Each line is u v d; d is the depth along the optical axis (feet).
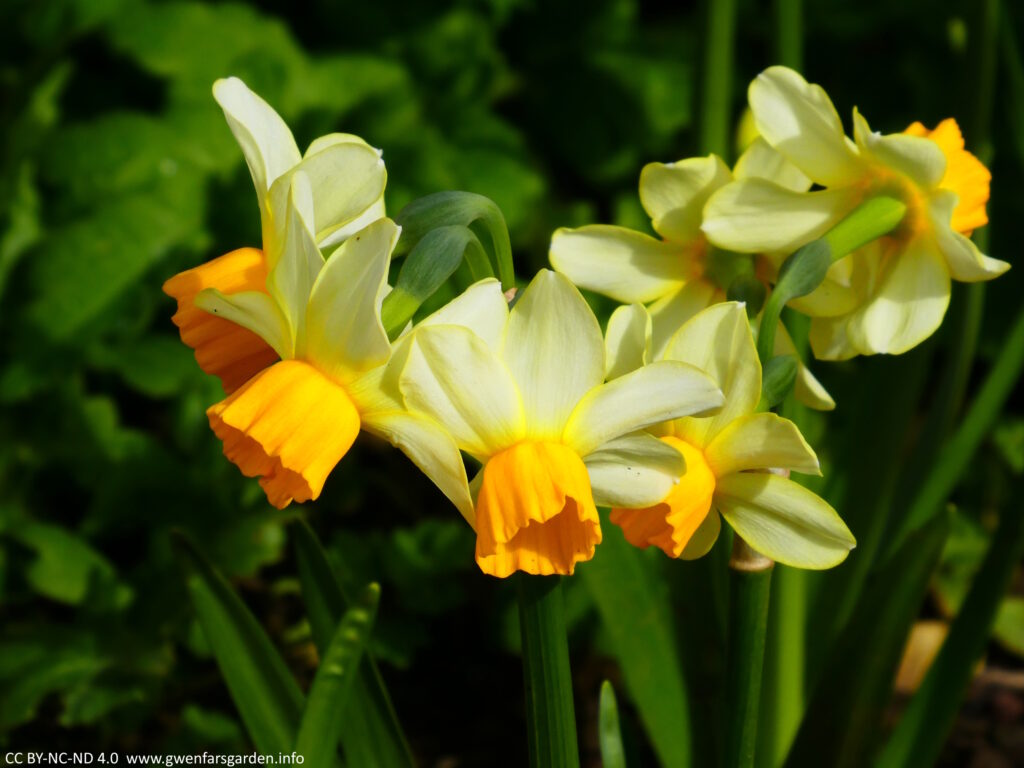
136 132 3.62
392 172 3.89
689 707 2.34
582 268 2.05
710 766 2.34
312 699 1.97
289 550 3.53
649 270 2.04
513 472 1.87
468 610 3.41
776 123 1.99
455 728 3.18
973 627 2.28
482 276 1.96
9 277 3.43
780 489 1.94
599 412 1.89
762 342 1.95
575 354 1.89
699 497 1.92
